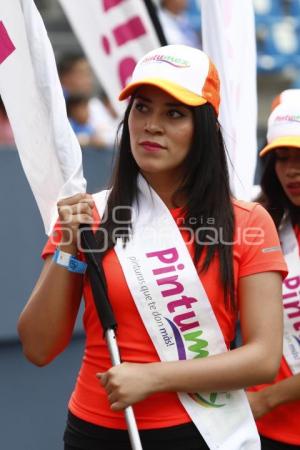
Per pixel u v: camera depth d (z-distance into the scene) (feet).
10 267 33.91
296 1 63.57
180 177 20.10
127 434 19.43
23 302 34.14
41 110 21.31
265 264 19.79
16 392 34.14
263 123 60.13
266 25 62.03
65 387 35.12
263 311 19.54
